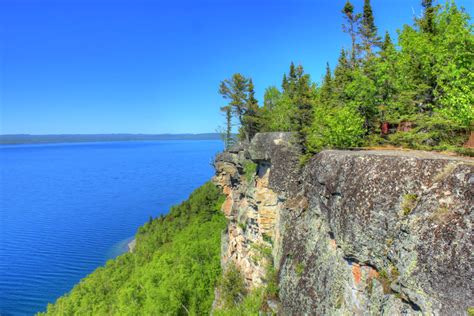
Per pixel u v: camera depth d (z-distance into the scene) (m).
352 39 53.44
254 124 64.19
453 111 19.66
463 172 11.70
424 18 34.47
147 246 76.44
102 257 102.81
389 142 24.14
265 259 31.62
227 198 48.62
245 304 31.69
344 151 20.36
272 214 31.47
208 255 54.69
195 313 45.44
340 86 36.38
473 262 10.55
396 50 30.31
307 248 20.61
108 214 153.50
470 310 10.35
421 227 12.05
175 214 92.00
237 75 63.03
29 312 74.69
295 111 31.39
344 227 15.45
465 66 19.64
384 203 13.78
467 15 22.48
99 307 58.69
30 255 105.06
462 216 11.19
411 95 25.66
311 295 18.44
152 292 48.97
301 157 26.12
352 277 15.48
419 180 13.02
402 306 12.50
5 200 191.25
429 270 11.50
